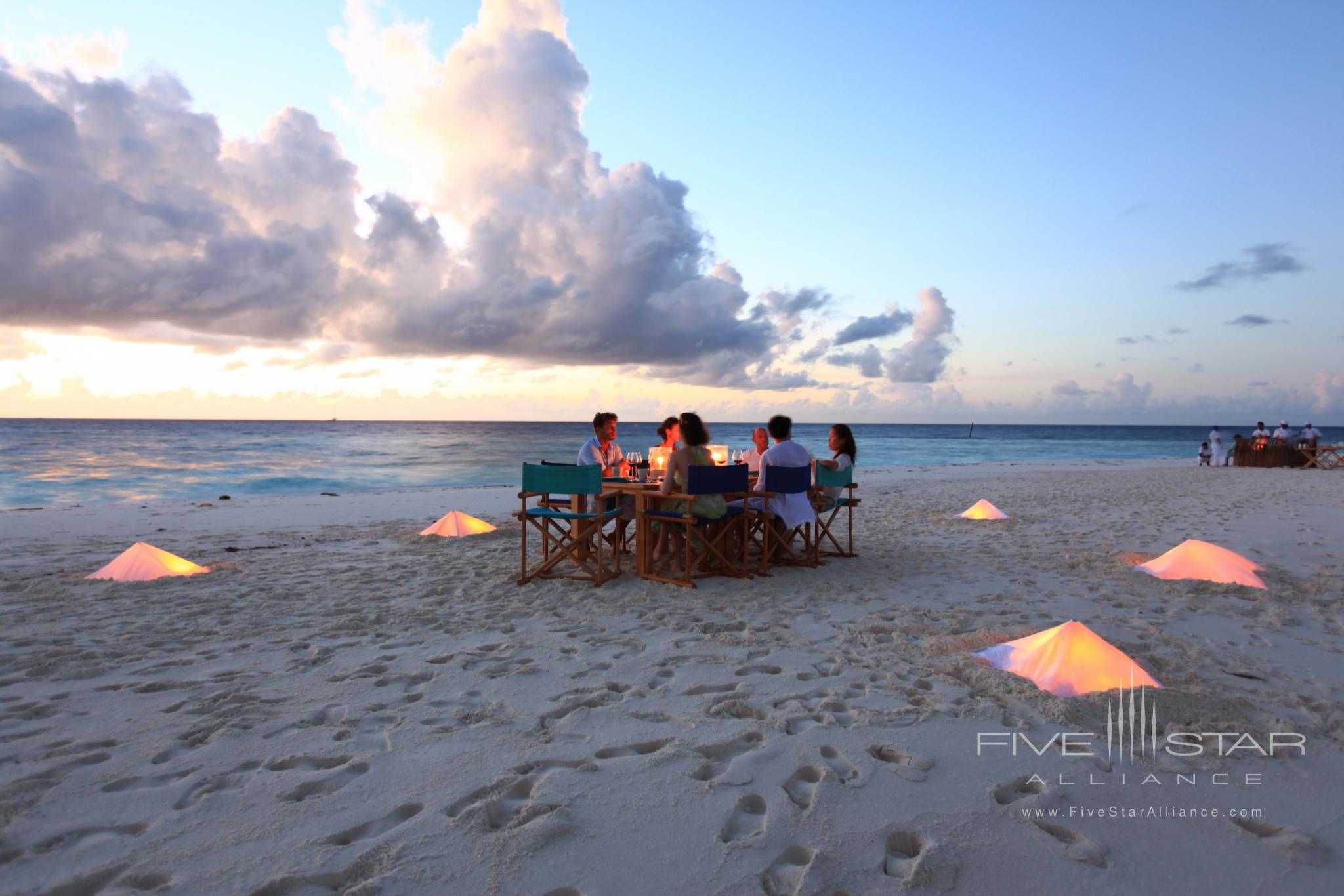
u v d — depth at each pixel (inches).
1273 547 257.1
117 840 76.8
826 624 161.6
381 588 199.2
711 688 122.3
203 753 97.9
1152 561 213.8
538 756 96.7
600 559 199.9
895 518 351.6
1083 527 316.5
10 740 101.6
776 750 98.1
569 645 147.5
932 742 100.7
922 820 80.9
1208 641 146.1
